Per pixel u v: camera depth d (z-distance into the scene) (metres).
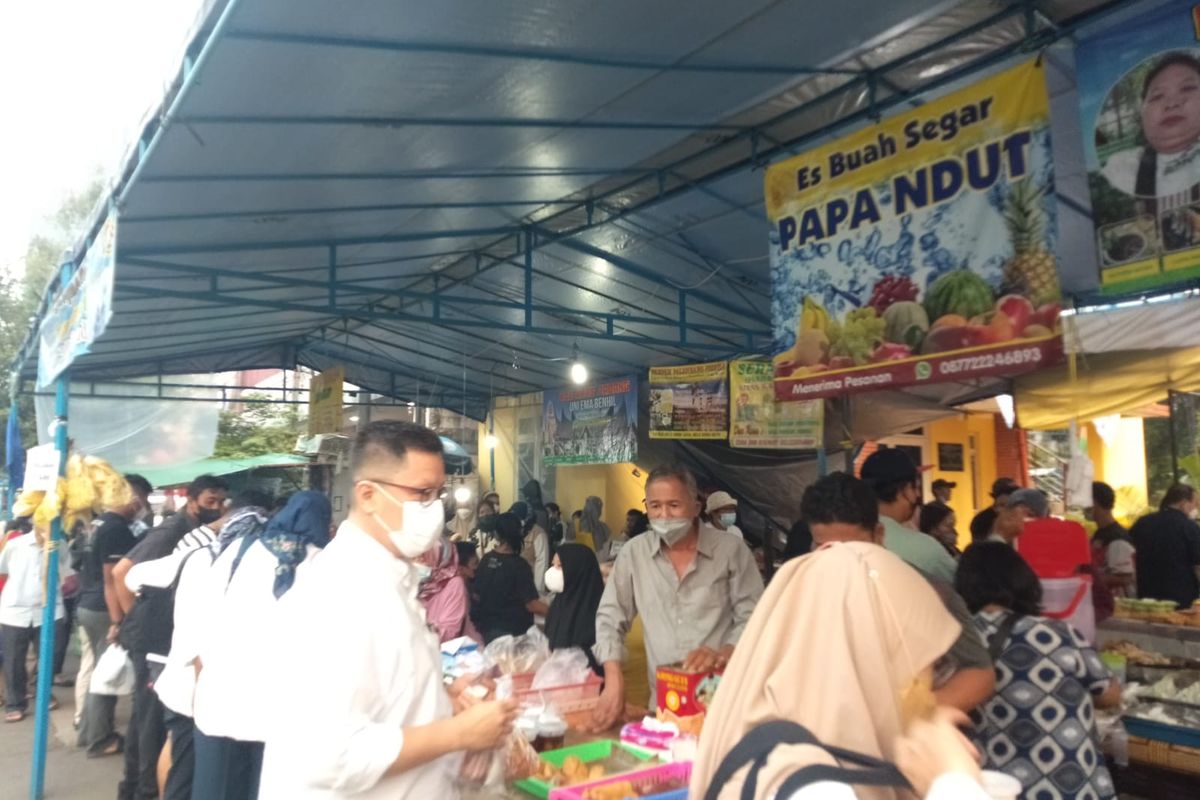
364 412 15.52
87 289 5.17
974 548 2.96
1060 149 5.29
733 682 1.39
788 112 5.30
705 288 8.85
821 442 8.68
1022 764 2.69
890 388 4.23
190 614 4.06
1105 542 7.28
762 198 6.66
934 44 4.48
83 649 7.01
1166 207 3.46
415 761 1.89
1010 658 2.76
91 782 6.09
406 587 2.14
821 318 4.54
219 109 3.59
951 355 3.97
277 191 5.04
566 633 5.17
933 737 1.20
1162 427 12.66
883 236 4.28
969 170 3.95
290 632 1.97
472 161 5.29
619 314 10.04
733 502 7.68
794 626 1.37
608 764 2.74
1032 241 3.71
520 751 2.59
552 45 3.73
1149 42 3.53
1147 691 4.73
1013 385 8.85
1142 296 7.08
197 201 4.87
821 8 3.86
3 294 23.59
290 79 3.47
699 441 11.88
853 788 1.15
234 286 7.76
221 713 3.44
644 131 5.27
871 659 1.29
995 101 3.87
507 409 15.01
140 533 7.78
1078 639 2.79
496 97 4.23
